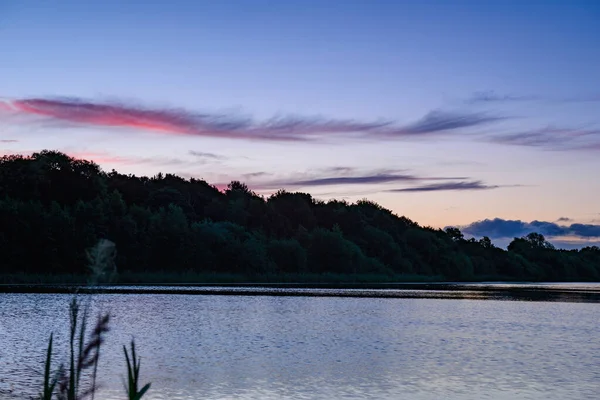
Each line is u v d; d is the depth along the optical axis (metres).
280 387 24.53
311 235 171.00
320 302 75.19
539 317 60.03
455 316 59.31
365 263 175.75
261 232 173.88
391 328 47.09
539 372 28.91
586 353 35.31
